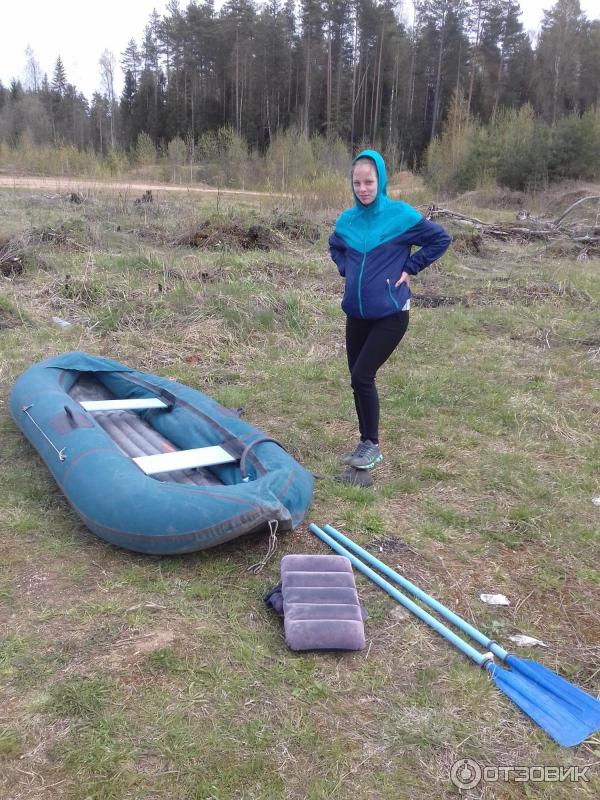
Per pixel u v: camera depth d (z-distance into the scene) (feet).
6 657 8.80
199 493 11.01
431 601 10.34
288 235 39.70
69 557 11.15
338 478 14.37
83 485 11.62
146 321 24.17
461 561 11.71
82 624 9.50
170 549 10.89
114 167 76.23
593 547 12.26
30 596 10.10
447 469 15.07
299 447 15.89
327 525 12.41
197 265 31.07
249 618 9.87
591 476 14.97
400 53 167.12
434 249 13.30
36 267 29.35
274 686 8.61
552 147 87.92
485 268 37.58
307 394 19.13
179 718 7.99
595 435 17.12
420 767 7.64
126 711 8.07
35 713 7.97
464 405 18.74
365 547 11.93
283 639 9.50
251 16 170.19
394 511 13.25
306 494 12.12
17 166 88.74
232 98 167.12
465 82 165.27
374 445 14.57
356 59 173.37
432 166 93.25
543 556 11.94
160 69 189.26
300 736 7.90
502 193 80.94
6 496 12.96
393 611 10.22
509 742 8.06
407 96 166.40
